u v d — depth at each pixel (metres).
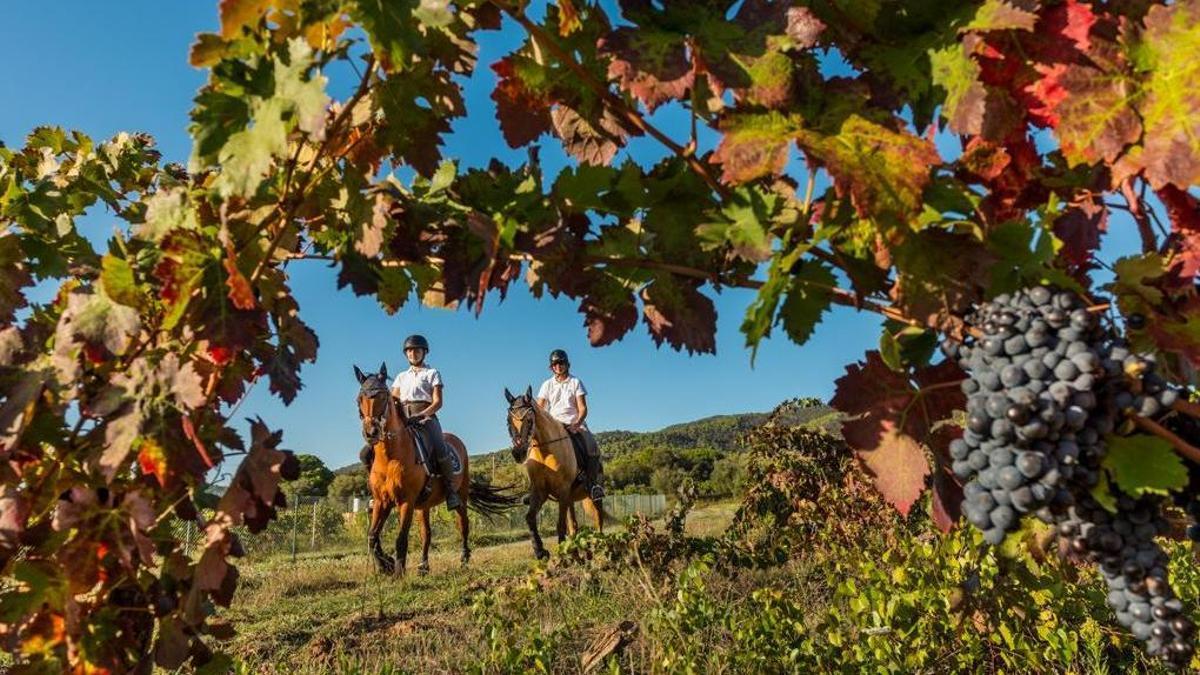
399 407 10.30
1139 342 1.37
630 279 1.71
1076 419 1.21
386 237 1.57
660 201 1.61
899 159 1.23
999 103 1.33
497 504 12.86
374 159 1.64
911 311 1.34
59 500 1.47
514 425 11.07
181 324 1.46
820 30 1.31
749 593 6.18
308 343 1.71
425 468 10.22
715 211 1.44
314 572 10.88
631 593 6.16
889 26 1.40
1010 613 3.98
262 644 6.43
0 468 1.49
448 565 11.81
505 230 1.57
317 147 1.54
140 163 3.01
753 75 1.32
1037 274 1.32
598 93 1.48
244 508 1.47
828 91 1.34
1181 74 1.21
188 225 1.42
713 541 6.96
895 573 4.24
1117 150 1.23
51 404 1.46
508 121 1.63
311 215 1.67
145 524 1.42
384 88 1.57
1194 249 1.34
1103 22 1.27
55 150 2.90
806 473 7.39
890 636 4.12
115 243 1.52
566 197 1.61
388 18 1.23
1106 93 1.25
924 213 1.36
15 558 1.61
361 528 21.08
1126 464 1.26
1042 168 1.44
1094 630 4.29
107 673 1.50
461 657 5.29
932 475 1.54
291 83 1.26
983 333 1.33
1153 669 4.12
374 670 5.23
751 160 1.28
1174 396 1.26
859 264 1.43
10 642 1.47
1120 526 1.34
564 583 7.02
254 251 1.54
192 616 1.51
